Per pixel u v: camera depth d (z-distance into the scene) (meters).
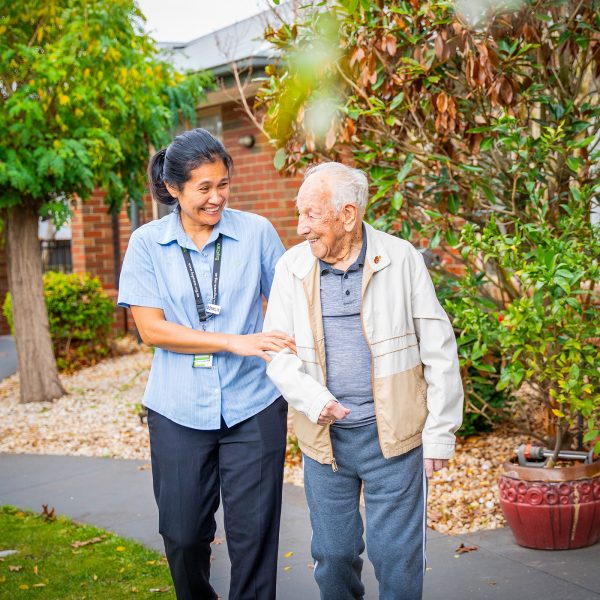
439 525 4.82
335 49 4.97
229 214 3.41
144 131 9.53
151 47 8.99
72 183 8.82
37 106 8.11
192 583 3.41
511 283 5.53
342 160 5.30
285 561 4.48
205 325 3.30
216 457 3.41
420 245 6.68
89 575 4.49
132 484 6.23
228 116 10.90
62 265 18.22
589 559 4.15
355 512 3.10
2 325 17.72
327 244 2.90
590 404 4.05
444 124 4.61
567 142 4.65
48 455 7.32
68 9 8.39
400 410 2.91
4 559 4.80
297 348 3.00
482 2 4.59
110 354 12.57
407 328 2.95
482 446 6.12
